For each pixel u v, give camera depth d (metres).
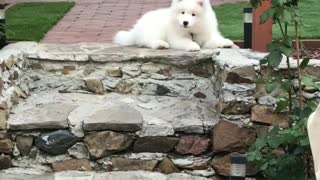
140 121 4.37
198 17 5.01
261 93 4.30
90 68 4.88
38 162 4.40
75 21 6.90
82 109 4.54
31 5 8.09
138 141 4.37
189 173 4.35
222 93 4.35
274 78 4.16
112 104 4.63
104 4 8.15
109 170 4.38
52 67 4.90
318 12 6.98
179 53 4.82
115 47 5.14
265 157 3.97
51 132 4.39
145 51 4.94
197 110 4.61
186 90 4.79
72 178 4.26
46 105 4.62
